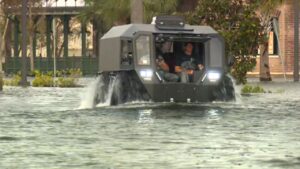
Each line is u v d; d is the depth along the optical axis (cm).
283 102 7169
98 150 3519
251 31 9238
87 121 5009
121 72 6147
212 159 3222
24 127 4644
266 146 3675
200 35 6284
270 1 11869
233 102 6356
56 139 3975
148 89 6019
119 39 6175
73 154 3381
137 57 6050
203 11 9381
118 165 3058
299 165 3059
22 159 3228
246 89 9325
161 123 4834
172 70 6219
